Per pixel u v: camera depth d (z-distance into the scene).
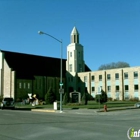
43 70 82.50
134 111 32.09
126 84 69.75
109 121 19.55
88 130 14.09
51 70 84.75
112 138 11.44
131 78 68.69
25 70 77.50
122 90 70.19
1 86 75.56
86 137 11.75
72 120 20.33
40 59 85.25
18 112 32.66
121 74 70.75
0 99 69.00
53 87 82.62
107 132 13.30
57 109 36.38
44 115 26.72
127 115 26.84
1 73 76.00
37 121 19.38
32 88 76.69
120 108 36.06
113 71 72.88
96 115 27.48
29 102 60.00
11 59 77.25
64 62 91.25
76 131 13.71
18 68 76.12
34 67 81.00
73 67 82.25
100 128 14.97
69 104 46.25
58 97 83.06
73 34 83.44
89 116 25.64
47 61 86.81
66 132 13.38
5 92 74.75
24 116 24.81
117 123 17.94
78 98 49.22
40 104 53.19
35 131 13.85
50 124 17.22
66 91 83.75
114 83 72.25
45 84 80.62
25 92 74.69
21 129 14.70
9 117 23.42
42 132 13.48
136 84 67.44
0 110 39.09
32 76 77.56
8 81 74.19
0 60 76.88
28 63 80.62
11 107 43.59
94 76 77.19
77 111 32.84
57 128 14.99
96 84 76.38
